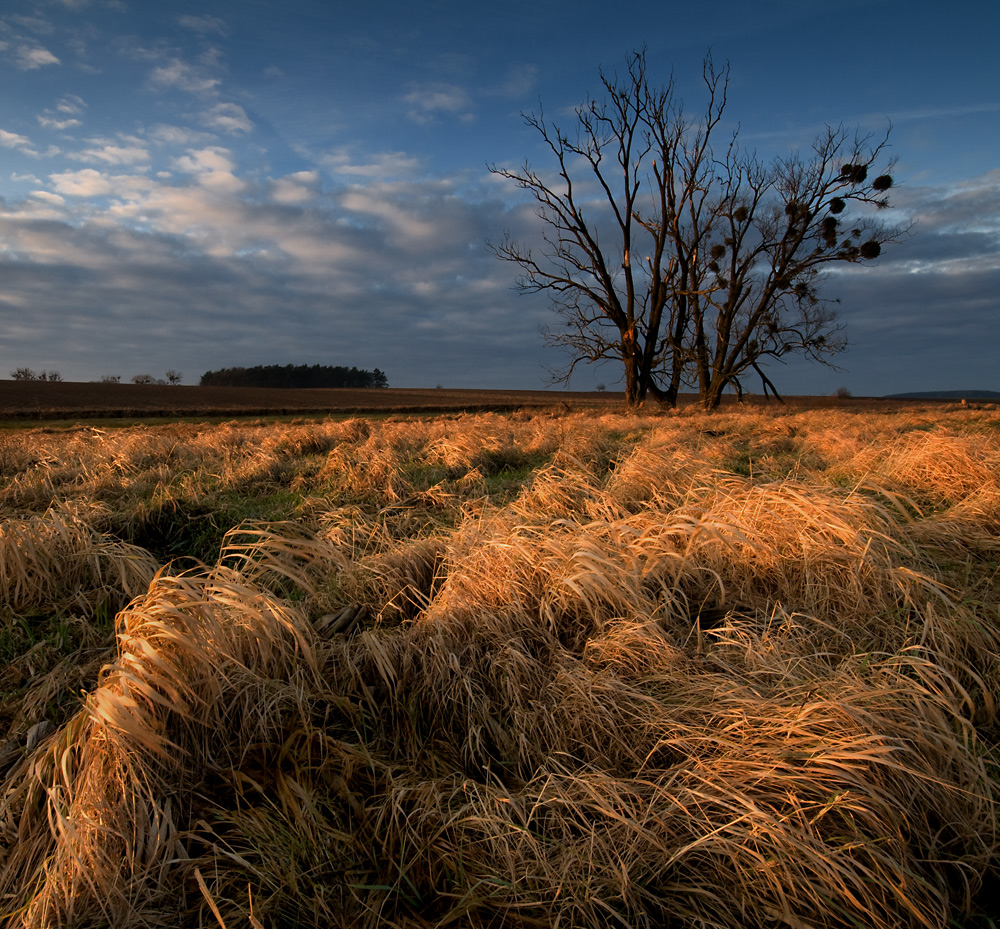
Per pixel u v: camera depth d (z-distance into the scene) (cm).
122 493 677
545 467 720
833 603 298
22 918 169
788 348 2848
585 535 348
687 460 588
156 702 212
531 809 196
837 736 194
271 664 259
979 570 339
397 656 272
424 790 203
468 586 319
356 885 173
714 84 2691
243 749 223
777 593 319
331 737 229
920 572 310
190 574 438
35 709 256
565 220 2883
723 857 175
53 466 882
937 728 202
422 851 186
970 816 183
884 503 480
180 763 209
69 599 365
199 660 227
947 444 528
